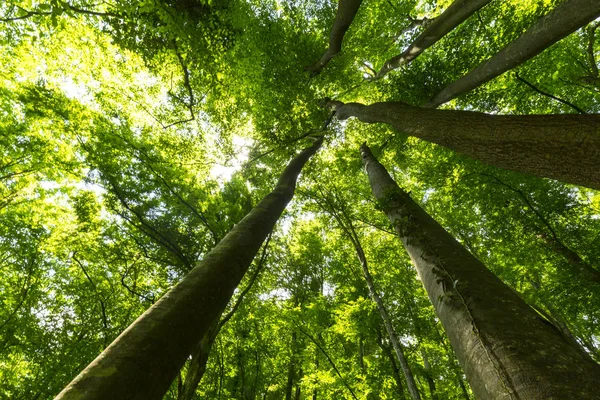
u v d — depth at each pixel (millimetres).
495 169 8508
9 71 6730
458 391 10477
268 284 10656
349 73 10141
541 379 1321
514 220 8656
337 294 12109
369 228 10906
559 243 7566
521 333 1632
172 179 7805
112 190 7742
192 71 6816
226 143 8453
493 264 10992
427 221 3307
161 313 1860
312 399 9570
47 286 8969
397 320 9883
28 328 7434
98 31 6148
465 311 1974
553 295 8242
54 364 6574
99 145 7211
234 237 3068
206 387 9094
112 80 7320
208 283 2293
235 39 7062
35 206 8203
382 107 4586
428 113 3379
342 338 9695
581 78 7781
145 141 8203
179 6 6254
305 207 10312
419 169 11031
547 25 3771
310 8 9305
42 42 6000
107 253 7910
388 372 8648
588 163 1735
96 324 7898
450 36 8562
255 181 10164
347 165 10516
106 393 1291
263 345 9883
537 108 8695
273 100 8508
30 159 7777
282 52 8258
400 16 8805
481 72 5410
